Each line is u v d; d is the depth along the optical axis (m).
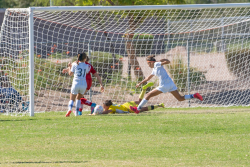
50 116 26.84
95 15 37.94
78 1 45.78
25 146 16.83
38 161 14.07
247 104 34.72
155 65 26.70
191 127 21.28
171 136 19.03
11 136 19.05
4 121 23.84
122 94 38.38
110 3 43.12
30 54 26.75
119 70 42.00
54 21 35.12
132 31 39.66
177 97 27.25
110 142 17.64
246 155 14.98
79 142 17.66
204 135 19.27
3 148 16.44
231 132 19.92
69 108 26.42
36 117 26.06
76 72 26.28
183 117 25.20
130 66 41.03
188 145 16.98
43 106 34.22
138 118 24.84
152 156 14.93
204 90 41.16
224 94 39.22
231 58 44.81
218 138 18.48
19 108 29.44
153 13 37.94
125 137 18.81
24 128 21.25
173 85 26.81
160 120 23.77
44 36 67.94
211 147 16.55
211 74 47.56
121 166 13.26
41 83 36.12
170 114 27.41
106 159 14.44
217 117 24.98
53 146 16.81
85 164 13.55
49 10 27.36
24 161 14.07
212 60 52.12
